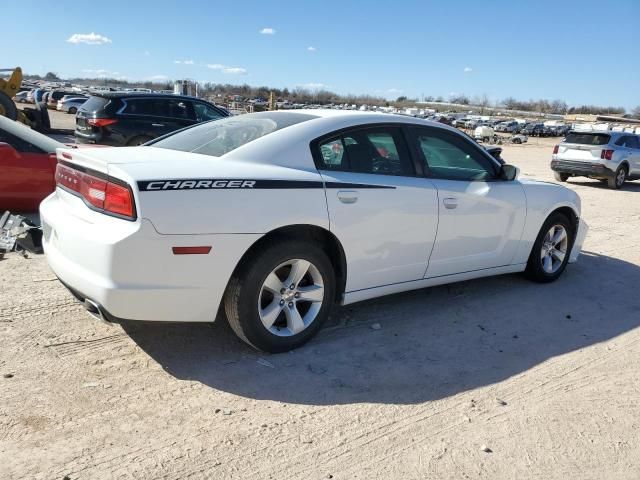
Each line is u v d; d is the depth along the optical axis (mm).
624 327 4828
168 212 3211
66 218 3549
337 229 3865
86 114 11898
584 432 3199
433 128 4680
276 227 3576
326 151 3979
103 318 3344
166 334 4043
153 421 3033
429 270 4598
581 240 6082
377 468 2791
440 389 3584
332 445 2943
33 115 21641
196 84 30359
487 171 5074
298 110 4539
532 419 3301
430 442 3023
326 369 3730
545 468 2867
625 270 6625
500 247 5137
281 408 3252
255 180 3533
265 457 2809
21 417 2971
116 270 3160
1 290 4648
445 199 4508
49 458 2680
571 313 5074
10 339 3807
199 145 4059
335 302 4191
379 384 3594
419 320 4664
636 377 3898
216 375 3551
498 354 4141
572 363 4066
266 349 3779
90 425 2955
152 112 12125
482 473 2797
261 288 3617
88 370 3500
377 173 4199
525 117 153625
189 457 2764
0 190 6516
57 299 4535
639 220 10320
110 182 3309
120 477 2590
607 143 15984
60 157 3863
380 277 4266
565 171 16641
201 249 3328
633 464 2939
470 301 5188
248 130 4078
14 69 21125
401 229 4242
